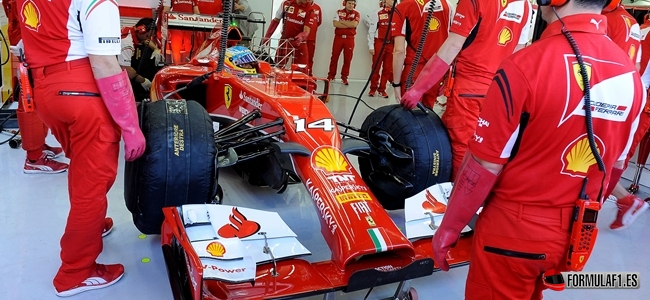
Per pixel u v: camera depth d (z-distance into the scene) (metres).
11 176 3.53
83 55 1.96
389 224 2.13
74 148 2.05
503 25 2.72
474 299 1.48
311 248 2.82
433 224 2.33
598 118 1.24
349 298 2.32
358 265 2.02
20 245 2.61
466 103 2.79
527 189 1.31
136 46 5.82
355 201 2.20
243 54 3.66
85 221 2.13
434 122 2.89
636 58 3.46
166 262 2.15
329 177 2.35
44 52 1.94
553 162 1.27
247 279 1.79
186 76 3.61
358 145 2.74
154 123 2.37
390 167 2.95
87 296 2.24
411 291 2.15
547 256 1.33
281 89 3.15
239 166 3.54
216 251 1.92
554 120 1.23
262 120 2.97
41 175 3.60
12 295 2.20
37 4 1.88
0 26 4.93
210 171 2.39
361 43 10.48
